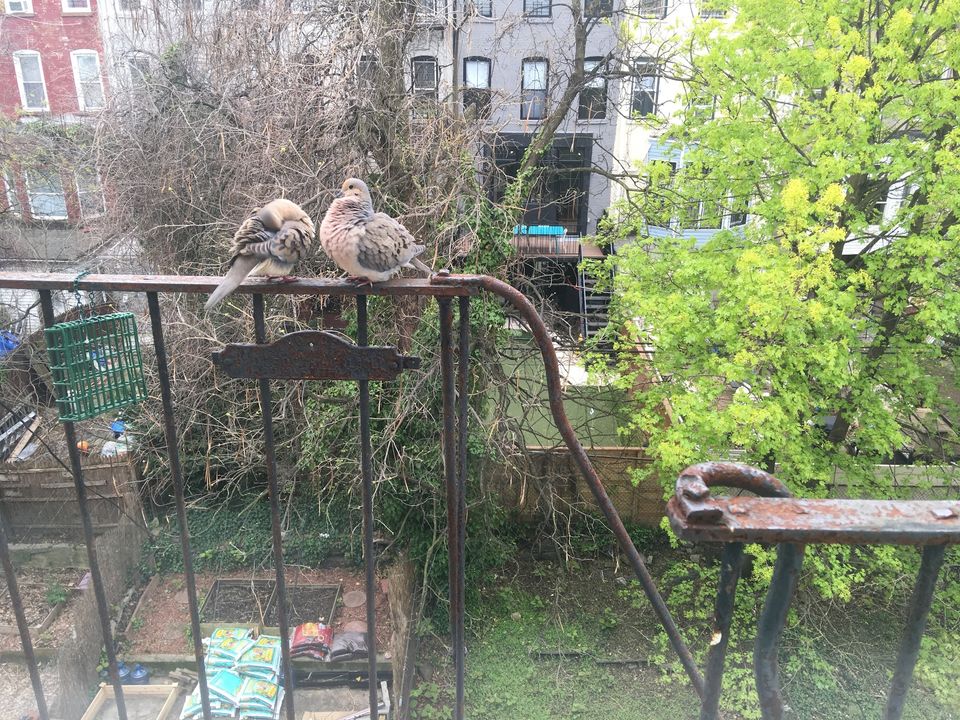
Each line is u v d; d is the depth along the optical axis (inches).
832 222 350.9
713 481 49.2
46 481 427.5
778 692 52.2
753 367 337.1
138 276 76.2
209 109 378.3
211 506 451.2
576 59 436.1
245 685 331.9
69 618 379.6
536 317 76.1
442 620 378.3
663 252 401.1
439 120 328.8
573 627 396.2
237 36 369.7
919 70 333.7
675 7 450.0
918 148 327.0
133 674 349.1
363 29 310.3
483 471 370.9
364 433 76.8
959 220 346.3
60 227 507.5
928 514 46.1
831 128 324.2
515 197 357.4
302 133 336.2
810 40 367.6
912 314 374.9
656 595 88.1
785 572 49.3
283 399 351.6
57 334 79.7
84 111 499.2
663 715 337.7
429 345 312.7
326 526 429.4
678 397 349.4
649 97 501.4
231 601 402.6
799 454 330.6
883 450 335.3
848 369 349.4
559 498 435.2
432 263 311.0
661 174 407.5
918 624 50.0
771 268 311.3
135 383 91.0
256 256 82.1
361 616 385.1
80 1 569.3
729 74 366.6
